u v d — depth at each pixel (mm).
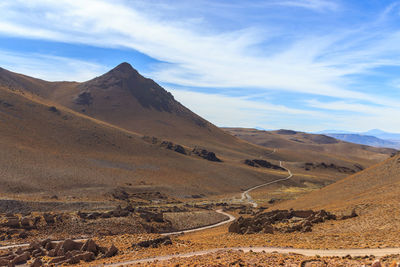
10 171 140125
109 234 78125
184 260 31672
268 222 61594
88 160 188875
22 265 40406
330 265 24328
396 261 23406
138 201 142375
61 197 126688
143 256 38250
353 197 78875
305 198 108562
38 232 72438
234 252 34094
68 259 40062
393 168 91188
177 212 118438
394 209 52750
